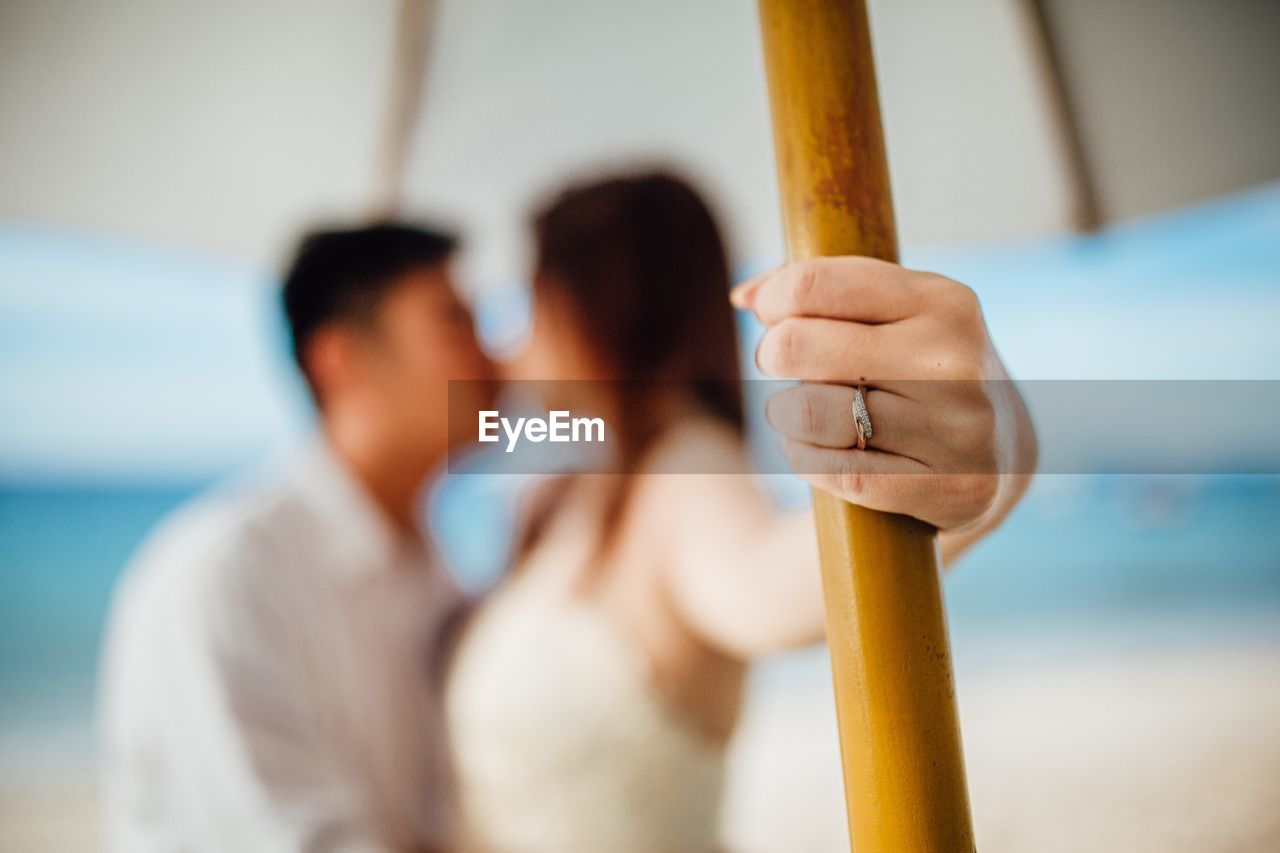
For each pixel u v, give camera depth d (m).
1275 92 1.43
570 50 2.04
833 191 0.58
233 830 1.83
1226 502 24.33
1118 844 5.63
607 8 1.95
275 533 2.05
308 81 1.95
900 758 0.55
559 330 1.66
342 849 1.78
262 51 1.86
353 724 2.02
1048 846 5.68
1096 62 1.49
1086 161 1.58
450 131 2.15
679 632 1.47
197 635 1.88
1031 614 15.83
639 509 1.52
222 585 1.92
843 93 0.58
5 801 8.43
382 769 2.03
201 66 1.87
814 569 1.02
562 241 1.66
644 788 1.47
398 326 2.21
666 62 2.08
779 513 1.32
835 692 0.58
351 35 1.87
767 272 0.61
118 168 1.99
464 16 1.89
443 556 2.33
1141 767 7.31
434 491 2.32
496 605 1.84
